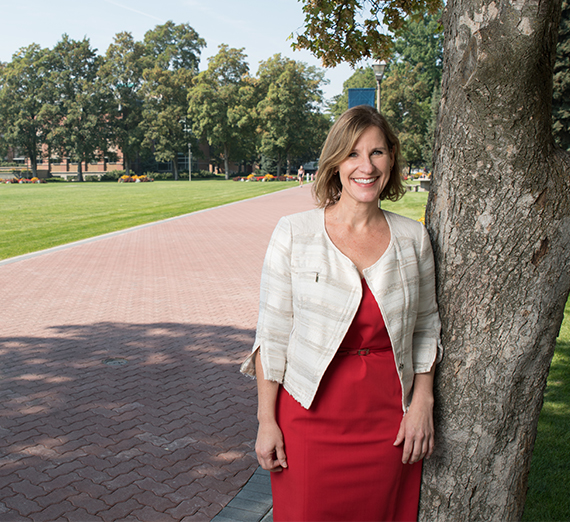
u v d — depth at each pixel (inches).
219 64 2588.6
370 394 67.7
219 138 2588.6
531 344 63.7
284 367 70.4
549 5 56.1
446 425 69.4
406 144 2242.9
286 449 70.2
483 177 62.0
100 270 451.2
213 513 130.0
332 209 71.4
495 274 63.4
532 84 58.2
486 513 69.2
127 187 1916.8
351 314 66.0
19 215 868.6
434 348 68.8
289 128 2517.2
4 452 157.1
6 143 2819.9
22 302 345.1
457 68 62.7
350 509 69.7
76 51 2696.9
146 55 2810.0
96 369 226.4
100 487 140.1
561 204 60.7
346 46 194.5
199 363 235.6
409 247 68.4
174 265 475.5
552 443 150.9
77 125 2667.3
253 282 410.6
